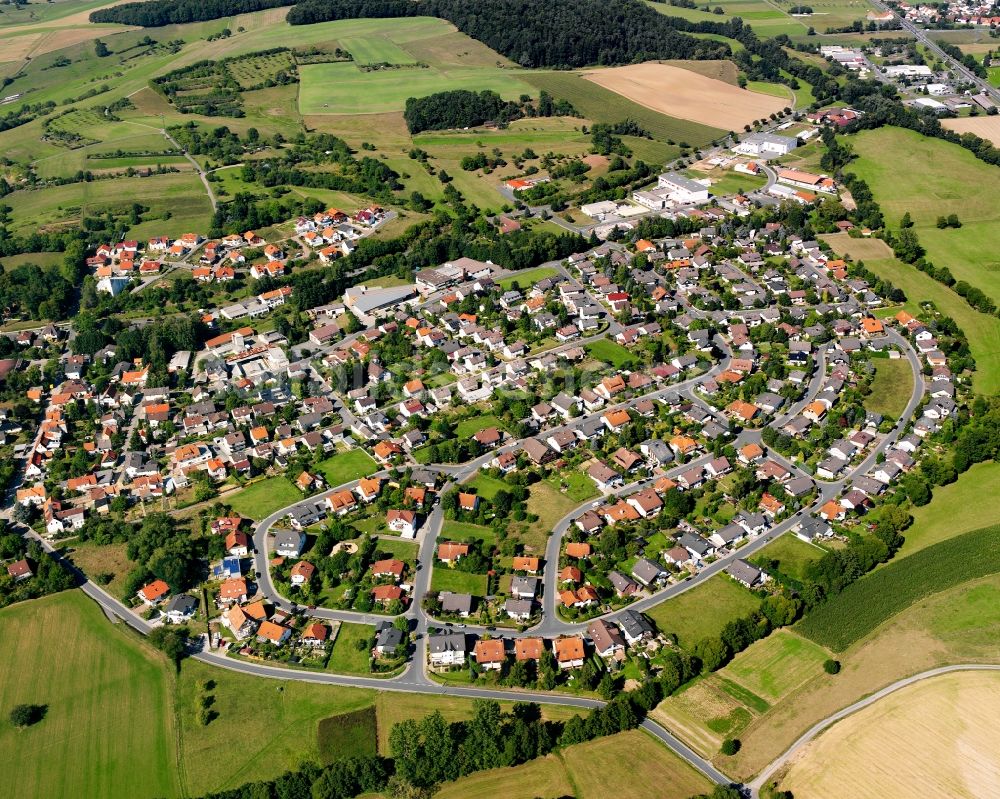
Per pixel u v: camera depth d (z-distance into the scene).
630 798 157.50
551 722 172.75
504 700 179.25
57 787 165.38
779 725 170.25
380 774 161.25
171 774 166.75
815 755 163.50
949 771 159.12
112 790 164.38
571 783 161.00
